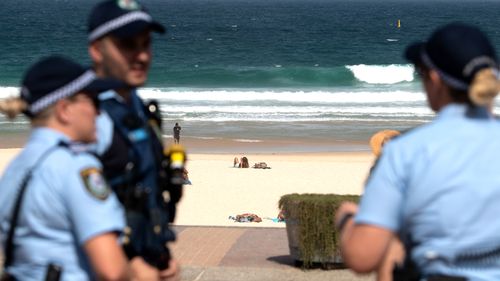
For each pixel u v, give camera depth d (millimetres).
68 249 8039
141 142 9188
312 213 20422
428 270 7789
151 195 9234
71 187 7910
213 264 21578
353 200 20469
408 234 7910
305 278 19953
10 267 8242
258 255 22625
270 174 58094
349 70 123750
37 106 8250
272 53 188625
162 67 144250
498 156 7730
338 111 95750
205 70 131000
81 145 8281
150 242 9133
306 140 78750
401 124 88812
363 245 7773
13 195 8188
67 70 8242
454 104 8039
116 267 7840
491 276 7691
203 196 49312
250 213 43969
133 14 9234
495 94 7844
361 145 76312
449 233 7656
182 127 85625
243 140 78562
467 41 7871
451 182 7645
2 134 81125
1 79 135375
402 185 7777
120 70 9328
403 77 121938
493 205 7625
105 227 7871
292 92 107312
